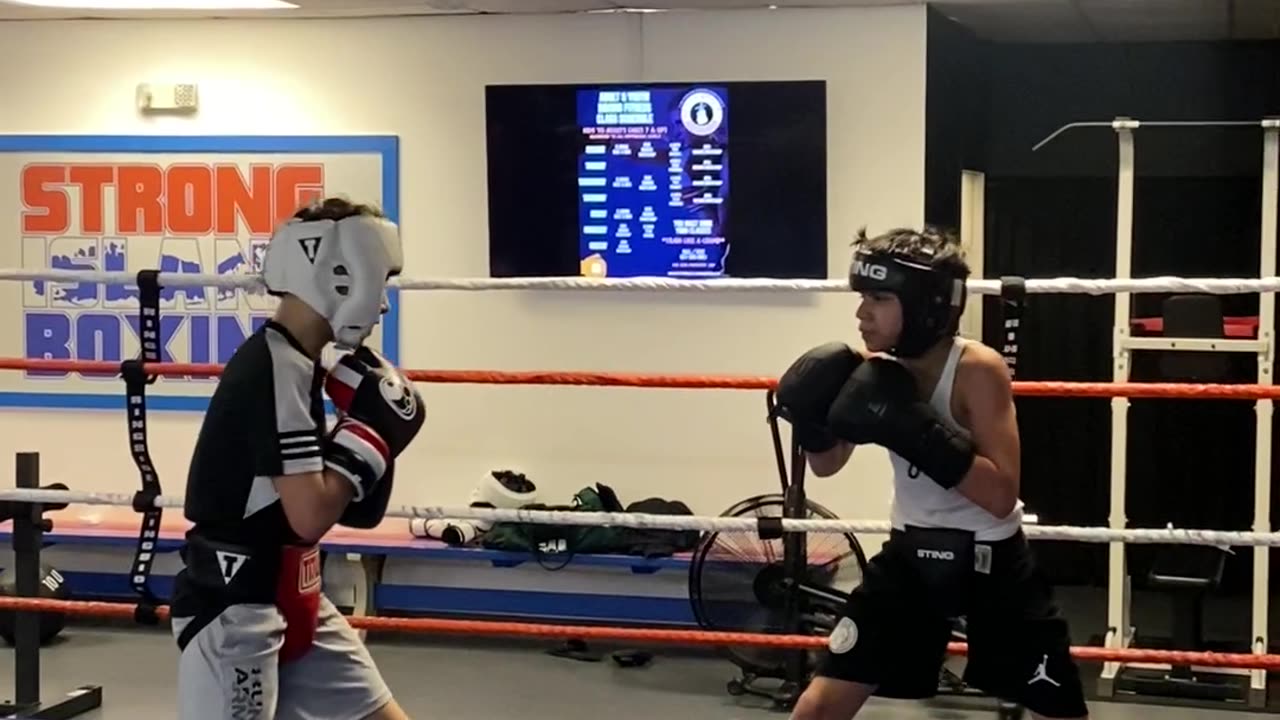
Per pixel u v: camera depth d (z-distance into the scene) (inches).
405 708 176.9
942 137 213.5
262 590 93.0
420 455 214.7
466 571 213.0
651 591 207.8
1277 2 207.6
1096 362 249.1
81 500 128.6
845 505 205.0
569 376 126.5
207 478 92.7
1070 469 250.7
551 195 205.8
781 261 201.5
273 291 96.1
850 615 103.9
